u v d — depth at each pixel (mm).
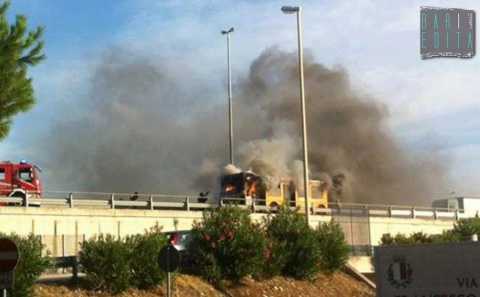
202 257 31266
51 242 36750
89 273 26594
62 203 38844
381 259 15234
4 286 14797
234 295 30812
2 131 17109
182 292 28828
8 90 16891
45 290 25516
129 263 27484
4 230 35062
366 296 35531
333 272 37188
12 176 43969
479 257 14508
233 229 31906
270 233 34969
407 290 14984
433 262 14836
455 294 14641
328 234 37375
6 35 17094
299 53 41156
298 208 40281
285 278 34438
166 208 43750
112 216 39812
